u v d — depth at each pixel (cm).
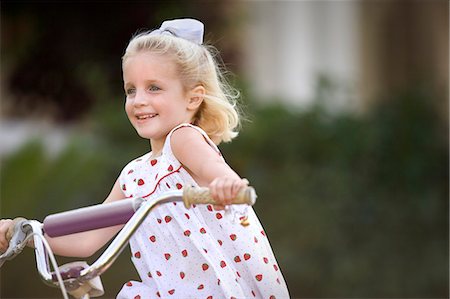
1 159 2002
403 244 2172
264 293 733
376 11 2972
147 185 746
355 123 2328
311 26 2952
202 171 696
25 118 2423
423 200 2230
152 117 741
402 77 2939
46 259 677
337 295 2089
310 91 2908
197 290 715
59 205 1953
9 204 1922
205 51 774
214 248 719
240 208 672
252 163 2211
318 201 2198
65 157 1986
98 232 773
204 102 767
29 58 2353
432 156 2311
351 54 2973
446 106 2508
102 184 2047
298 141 2284
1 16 2348
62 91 2350
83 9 2295
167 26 768
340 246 2147
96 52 2325
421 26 2920
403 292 2103
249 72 2694
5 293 1916
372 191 2239
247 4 2703
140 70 742
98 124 2238
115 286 1970
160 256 729
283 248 2122
